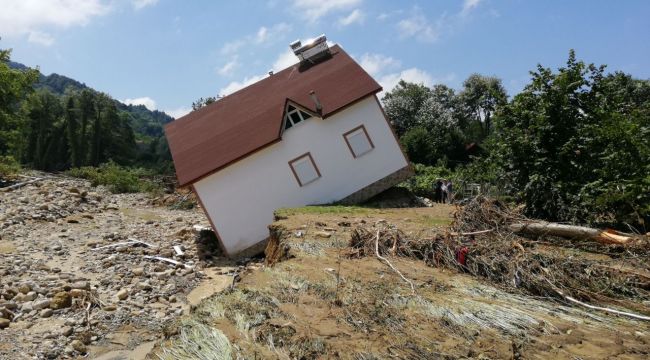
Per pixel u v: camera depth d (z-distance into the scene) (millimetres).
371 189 22250
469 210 11156
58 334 10547
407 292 7828
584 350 5855
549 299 7754
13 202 24969
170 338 6453
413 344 5961
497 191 14336
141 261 17203
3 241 18344
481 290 7965
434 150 49375
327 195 21969
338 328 6473
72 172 47656
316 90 23109
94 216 25844
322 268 9391
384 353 5727
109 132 81000
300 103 22062
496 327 6480
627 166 11688
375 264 9703
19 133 39719
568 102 13586
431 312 6945
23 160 75250
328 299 7582
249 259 20219
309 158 21906
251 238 21266
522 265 8500
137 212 29156
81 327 11086
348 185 22125
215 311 7051
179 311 12773
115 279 14859
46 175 42469
